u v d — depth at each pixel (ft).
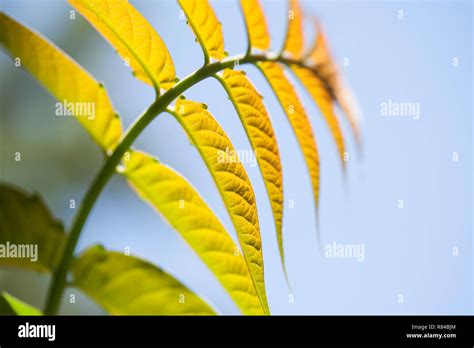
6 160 3.10
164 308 1.16
